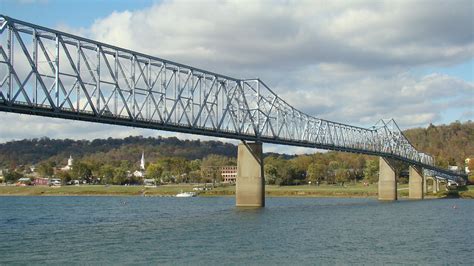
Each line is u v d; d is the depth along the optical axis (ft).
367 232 270.87
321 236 252.01
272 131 460.14
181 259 187.73
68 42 267.59
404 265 180.55
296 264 180.65
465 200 654.53
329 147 560.20
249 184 440.86
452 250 211.82
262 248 213.25
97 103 281.13
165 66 338.13
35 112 248.11
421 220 343.67
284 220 332.19
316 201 611.88
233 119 416.05
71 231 276.82
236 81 423.23
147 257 191.21
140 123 313.32
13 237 252.01
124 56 307.37
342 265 179.63
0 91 232.94
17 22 241.76
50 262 182.80
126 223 321.93
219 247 214.69
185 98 359.05
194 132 367.04
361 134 654.53
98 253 199.52
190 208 478.59
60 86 260.01
